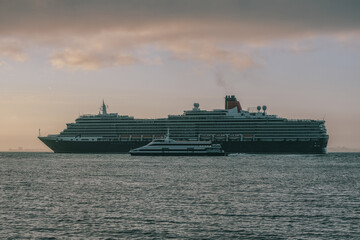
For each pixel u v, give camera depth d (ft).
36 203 351.25
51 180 525.34
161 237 253.24
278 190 426.92
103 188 442.50
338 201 361.51
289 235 257.34
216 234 259.19
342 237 253.85
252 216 302.25
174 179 528.63
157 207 332.60
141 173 615.98
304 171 655.76
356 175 596.70
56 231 264.93
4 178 554.05
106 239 249.75
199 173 611.88
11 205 342.03
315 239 249.55
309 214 308.40
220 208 328.90
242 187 449.06
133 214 307.58
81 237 253.03
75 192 413.39
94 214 307.78
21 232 262.67
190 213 311.27
